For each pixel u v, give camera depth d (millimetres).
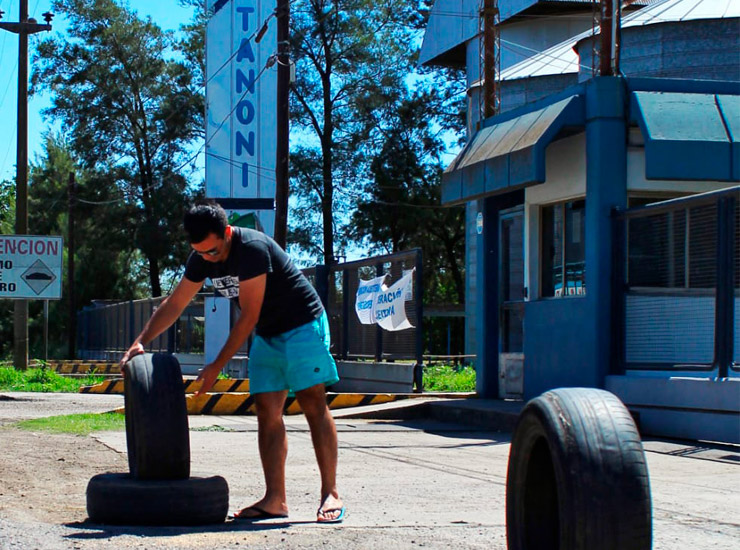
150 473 5465
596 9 13086
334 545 4902
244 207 28297
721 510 6367
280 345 5684
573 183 12930
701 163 11547
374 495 6859
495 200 15297
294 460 8906
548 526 3865
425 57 44625
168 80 59375
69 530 5133
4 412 15109
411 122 55812
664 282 11094
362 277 19453
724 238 10078
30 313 58438
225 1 28453
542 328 13406
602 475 3387
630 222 11797
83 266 57594
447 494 6934
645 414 11109
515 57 39625
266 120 28469
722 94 12195
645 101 11906
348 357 19766
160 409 5457
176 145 58688
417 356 16406
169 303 5746
